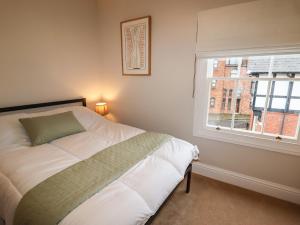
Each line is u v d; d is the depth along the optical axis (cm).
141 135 206
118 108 312
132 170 138
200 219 172
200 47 211
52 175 130
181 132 253
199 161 246
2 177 135
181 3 216
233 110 220
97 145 182
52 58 250
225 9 189
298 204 191
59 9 249
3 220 137
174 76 241
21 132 194
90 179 124
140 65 266
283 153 192
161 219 171
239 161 218
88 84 303
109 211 98
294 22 162
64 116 219
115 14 276
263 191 207
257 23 177
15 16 209
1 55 204
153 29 243
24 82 226
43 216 96
